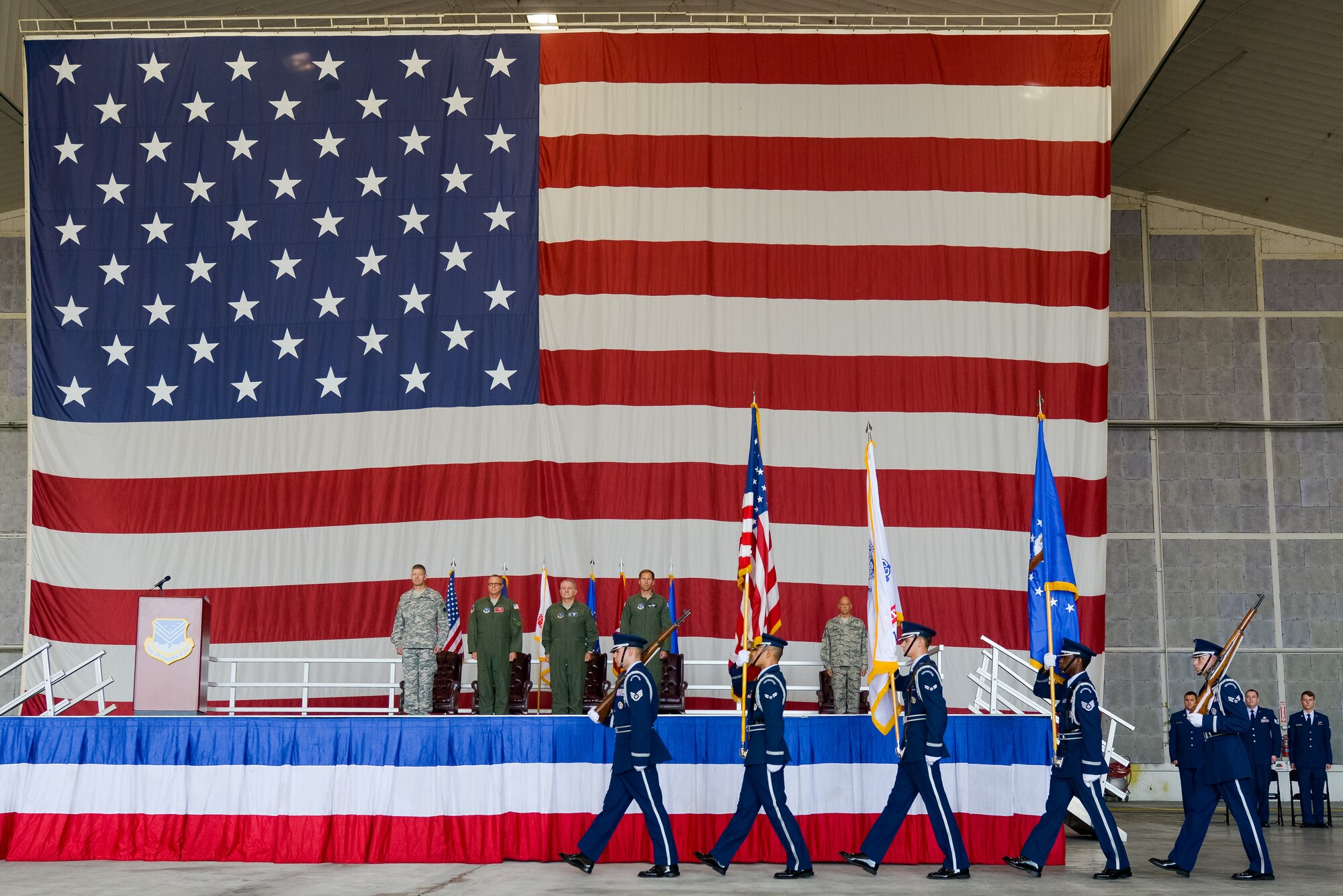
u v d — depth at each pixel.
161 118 17.30
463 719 10.91
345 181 17.12
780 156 17.05
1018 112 17.14
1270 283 22.53
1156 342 22.38
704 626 15.94
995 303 16.75
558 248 16.86
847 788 10.85
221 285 16.91
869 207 16.94
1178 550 21.84
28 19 17.95
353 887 9.13
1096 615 16.09
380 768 10.86
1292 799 17.25
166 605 12.21
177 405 16.59
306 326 16.78
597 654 13.98
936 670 9.92
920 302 16.72
